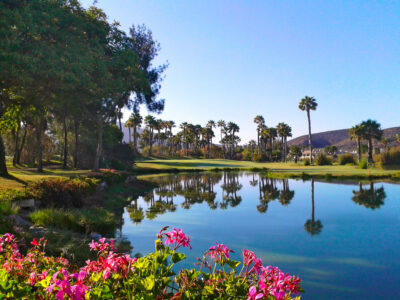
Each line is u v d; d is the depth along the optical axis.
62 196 13.61
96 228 11.14
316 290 6.52
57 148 47.84
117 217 14.45
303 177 40.12
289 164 78.62
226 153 128.50
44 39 19.02
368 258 8.69
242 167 64.75
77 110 28.31
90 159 39.06
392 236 11.21
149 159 87.56
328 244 10.13
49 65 17.11
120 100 33.03
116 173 26.84
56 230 9.57
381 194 23.47
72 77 17.88
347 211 16.70
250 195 23.86
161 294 2.45
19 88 19.19
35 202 12.10
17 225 8.91
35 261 3.43
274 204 19.33
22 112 21.55
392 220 14.19
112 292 2.25
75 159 35.84
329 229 12.38
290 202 20.14
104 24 25.17
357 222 13.80
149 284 2.23
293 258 8.70
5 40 14.95
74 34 21.05
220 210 16.94
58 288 1.86
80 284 1.91
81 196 15.23
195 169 57.81
